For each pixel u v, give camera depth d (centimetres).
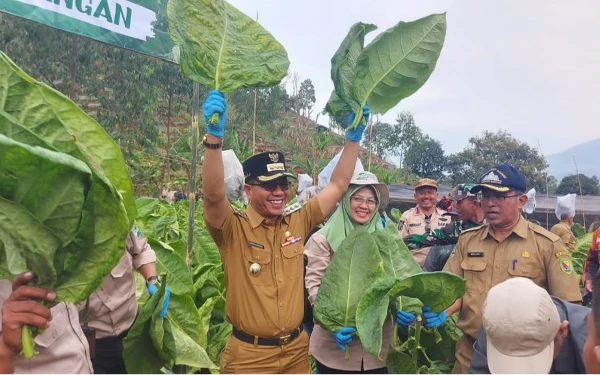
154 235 496
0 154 115
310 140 3522
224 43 242
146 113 1769
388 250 313
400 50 260
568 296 287
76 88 1509
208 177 264
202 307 386
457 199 413
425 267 396
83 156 132
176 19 226
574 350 193
